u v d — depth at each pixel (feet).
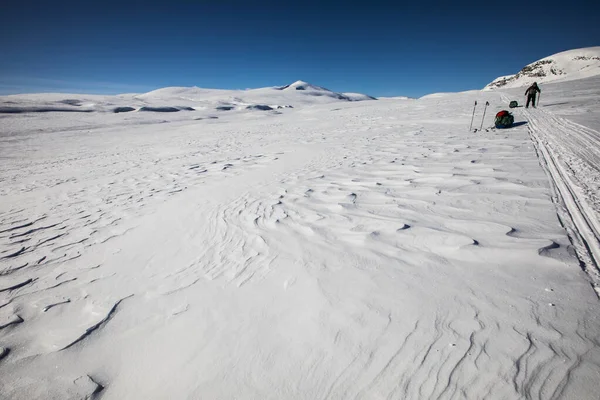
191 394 5.42
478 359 5.00
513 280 6.68
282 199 15.29
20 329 7.78
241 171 25.08
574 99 51.47
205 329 6.95
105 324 7.68
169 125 111.55
